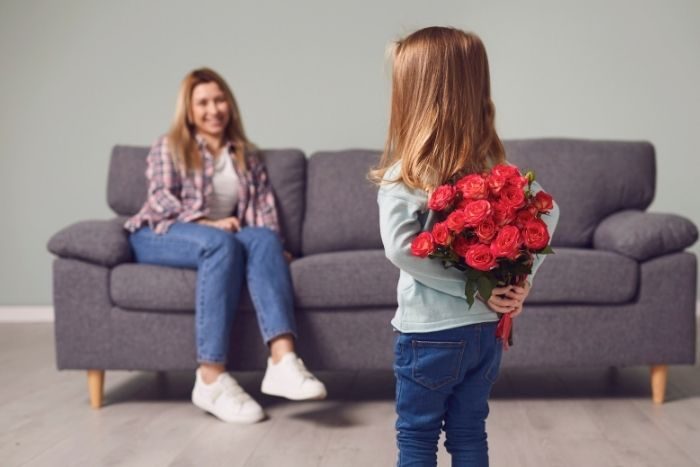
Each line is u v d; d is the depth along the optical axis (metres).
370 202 3.16
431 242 1.32
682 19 4.00
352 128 4.09
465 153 1.43
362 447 2.19
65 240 2.65
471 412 1.47
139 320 2.64
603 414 2.48
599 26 4.02
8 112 4.23
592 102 4.05
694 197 4.07
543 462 2.05
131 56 4.18
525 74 4.05
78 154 4.23
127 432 2.37
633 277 2.58
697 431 2.29
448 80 1.42
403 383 1.44
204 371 2.54
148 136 4.20
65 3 4.18
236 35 4.12
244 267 2.66
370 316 2.64
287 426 2.41
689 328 2.60
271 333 2.52
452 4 4.04
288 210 3.19
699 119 4.03
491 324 1.42
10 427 2.44
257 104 4.13
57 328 2.65
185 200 2.90
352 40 4.07
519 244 1.33
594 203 3.05
